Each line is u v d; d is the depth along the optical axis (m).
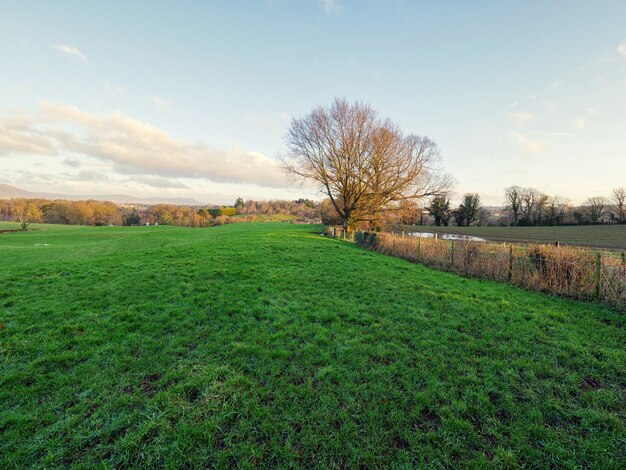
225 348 5.25
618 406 3.82
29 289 8.47
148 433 3.30
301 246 19.36
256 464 2.99
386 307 7.51
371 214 31.70
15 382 4.16
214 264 12.18
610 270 8.04
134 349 5.16
